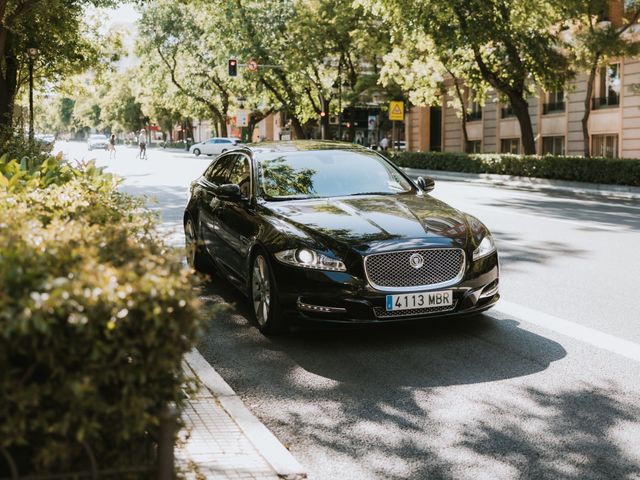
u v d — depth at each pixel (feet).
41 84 123.54
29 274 8.34
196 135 352.69
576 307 24.48
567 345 20.36
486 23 81.97
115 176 22.30
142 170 113.50
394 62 114.01
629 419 15.23
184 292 8.73
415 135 168.55
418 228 21.40
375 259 20.35
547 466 13.12
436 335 21.53
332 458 13.53
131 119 327.88
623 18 84.58
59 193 16.31
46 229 11.44
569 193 74.64
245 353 20.15
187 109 217.97
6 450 8.36
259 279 22.27
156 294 8.48
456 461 13.37
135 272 8.94
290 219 22.03
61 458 8.39
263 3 143.33
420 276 20.58
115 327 8.23
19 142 53.93
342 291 20.16
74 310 8.00
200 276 9.84
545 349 20.03
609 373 18.06
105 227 11.84
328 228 21.25
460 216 22.94
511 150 136.46
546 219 48.62
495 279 21.91
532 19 80.43
